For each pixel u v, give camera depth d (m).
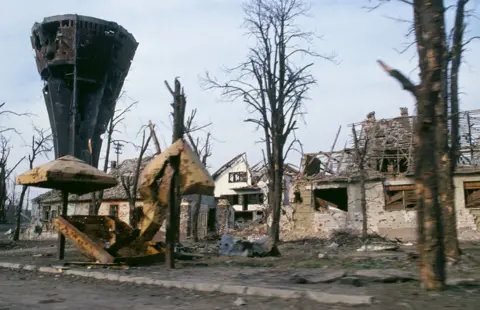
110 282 8.48
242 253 15.77
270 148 19.19
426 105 6.54
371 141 29.16
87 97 37.59
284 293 6.43
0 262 12.55
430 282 6.41
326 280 7.80
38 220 40.66
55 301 6.44
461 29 13.35
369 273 8.54
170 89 17.97
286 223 29.22
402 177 26.97
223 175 57.12
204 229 38.72
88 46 37.00
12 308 5.90
